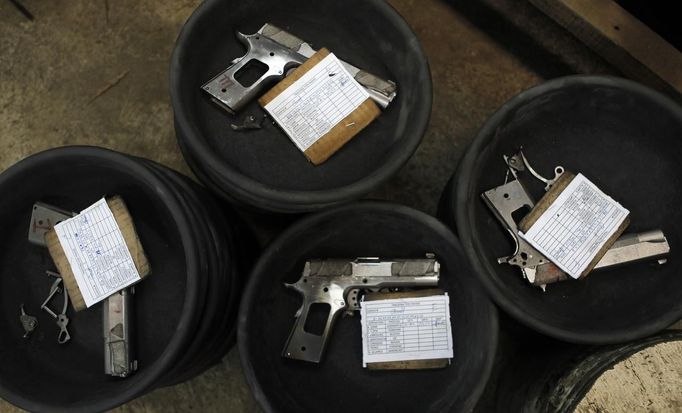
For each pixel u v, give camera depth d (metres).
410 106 1.12
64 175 1.10
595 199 1.13
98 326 1.12
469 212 1.07
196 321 1.01
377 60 1.19
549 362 1.17
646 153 1.17
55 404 0.99
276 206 1.08
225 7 1.12
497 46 1.64
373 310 1.19
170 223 1.12
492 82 1.62
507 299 1.04
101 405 0.97
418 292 1.19
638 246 1.11
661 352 0.99
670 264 1.13
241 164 1.10
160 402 1.46
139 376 0.98
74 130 1.60
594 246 1.11
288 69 1.15
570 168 1.18
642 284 1.13
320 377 1.18
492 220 1.16
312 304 1.21
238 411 1.46
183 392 1.47
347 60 1.19
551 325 1.03
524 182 1.17
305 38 1.19
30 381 1.04
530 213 1.12
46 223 1.11
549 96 1.12
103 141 1.59
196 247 1.01
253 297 1.11
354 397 1.17
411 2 1.67
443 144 1.58
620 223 1.12
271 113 1.12
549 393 1.08
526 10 1.59
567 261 1.10
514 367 1.37
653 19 1.52
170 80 1.06
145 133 1.59
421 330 1.18
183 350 1.01
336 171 1.11
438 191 1.55
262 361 1.13
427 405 1.16
